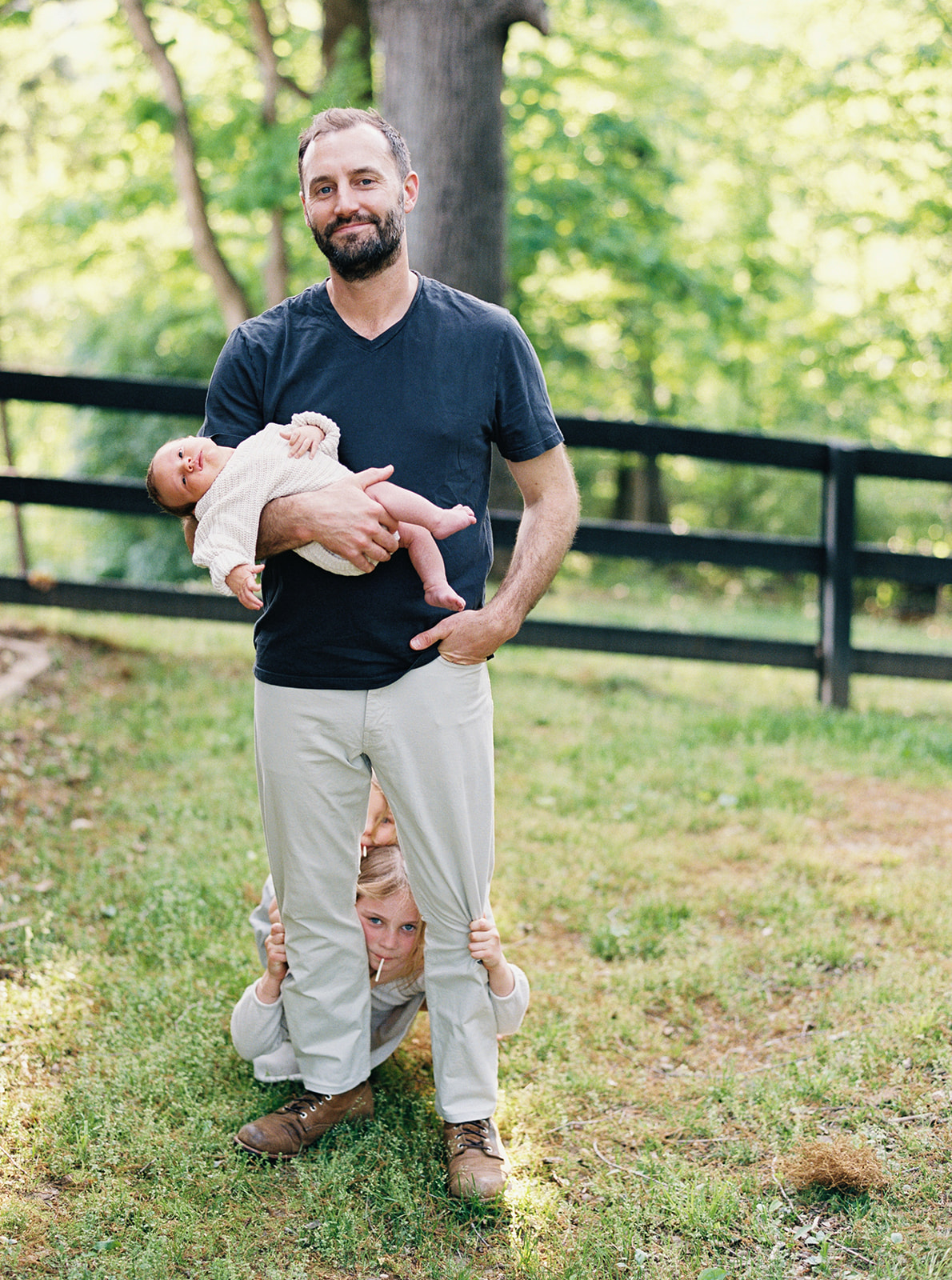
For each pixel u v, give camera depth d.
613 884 4.02
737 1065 3.03
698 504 16.52
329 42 10.85
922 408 15.53
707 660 6.44
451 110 6.68
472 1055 2.58
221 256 12.55
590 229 12.12
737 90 14.62
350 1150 2.64
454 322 2.37
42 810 4.39
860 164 13.81
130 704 5.56
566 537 2.47
